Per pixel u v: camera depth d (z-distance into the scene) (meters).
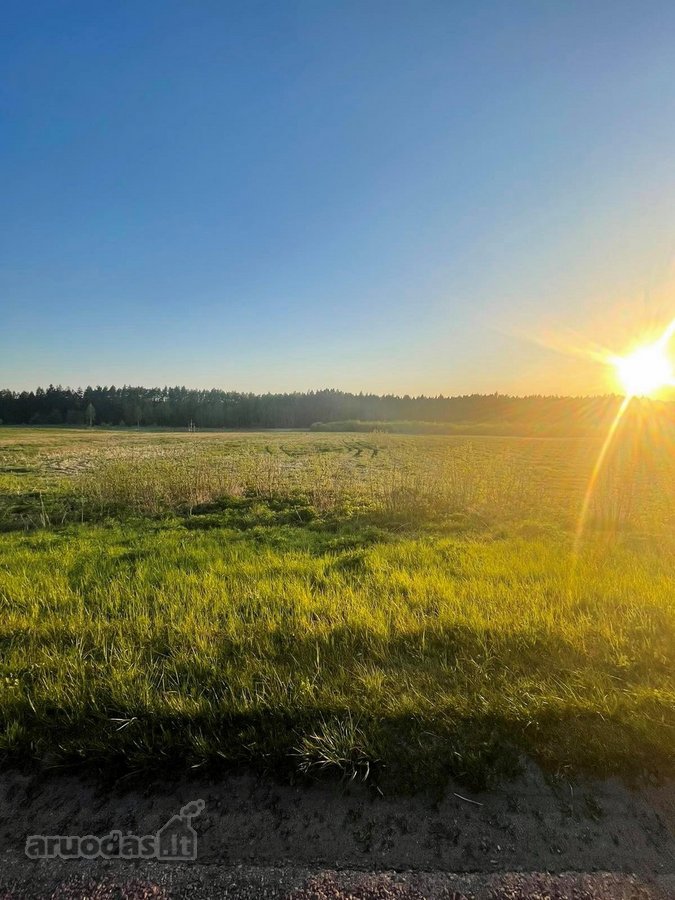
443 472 12.48
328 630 3.45
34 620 3.65
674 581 4.77
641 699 2.64
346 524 8.78
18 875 1.74
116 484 10.54
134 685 2.72
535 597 4.14
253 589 4.36
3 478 14.98
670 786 2.15
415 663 3.07
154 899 1.65
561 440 50.72
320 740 2.29
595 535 8.07
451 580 4.72
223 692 2.68
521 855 1.82
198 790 2.11
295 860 1.79
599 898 1.67
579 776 2.19
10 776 2.20
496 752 2.29
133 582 4.57
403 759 2.24
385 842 1.86
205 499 10.68
